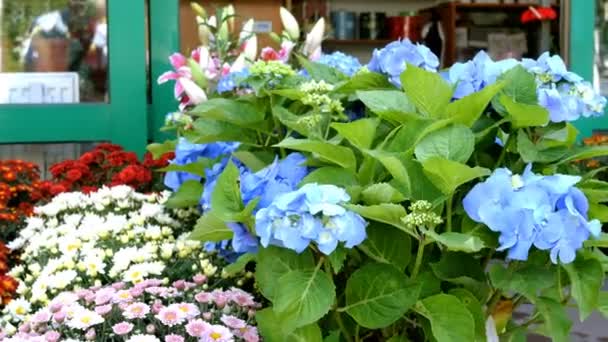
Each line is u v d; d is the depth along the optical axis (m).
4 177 3.00
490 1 6.12
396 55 1.39
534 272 1.15
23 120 3.58
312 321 1.08
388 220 1.11
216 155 1.67
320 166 1.26
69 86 3.64
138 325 1.34
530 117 1.20
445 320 1.15
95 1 3.63
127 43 3.65
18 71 3.60
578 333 2.99
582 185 1.24
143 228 2.00
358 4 6.58
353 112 1.50
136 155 3.36
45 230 2.13
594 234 1.07
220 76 2.17
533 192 1.07
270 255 1.19
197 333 1.28
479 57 1.35
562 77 1.27
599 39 4.34
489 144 1.31
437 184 1.13
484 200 1.08
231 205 1.16
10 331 1.47
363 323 1.17
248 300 1.46
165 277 1.64
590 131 4.22
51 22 3.62
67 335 1.33
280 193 1.14
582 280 1.14
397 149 1.21
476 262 1.21
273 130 1.54
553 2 5.18
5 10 3.58
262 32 4.29
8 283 1.91
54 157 3.63
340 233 1.04
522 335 1.41
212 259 1.76
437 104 1.23
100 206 2.29
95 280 1.62
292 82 1.53
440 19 6.38
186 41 4.02
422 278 1.21
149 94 3.79
